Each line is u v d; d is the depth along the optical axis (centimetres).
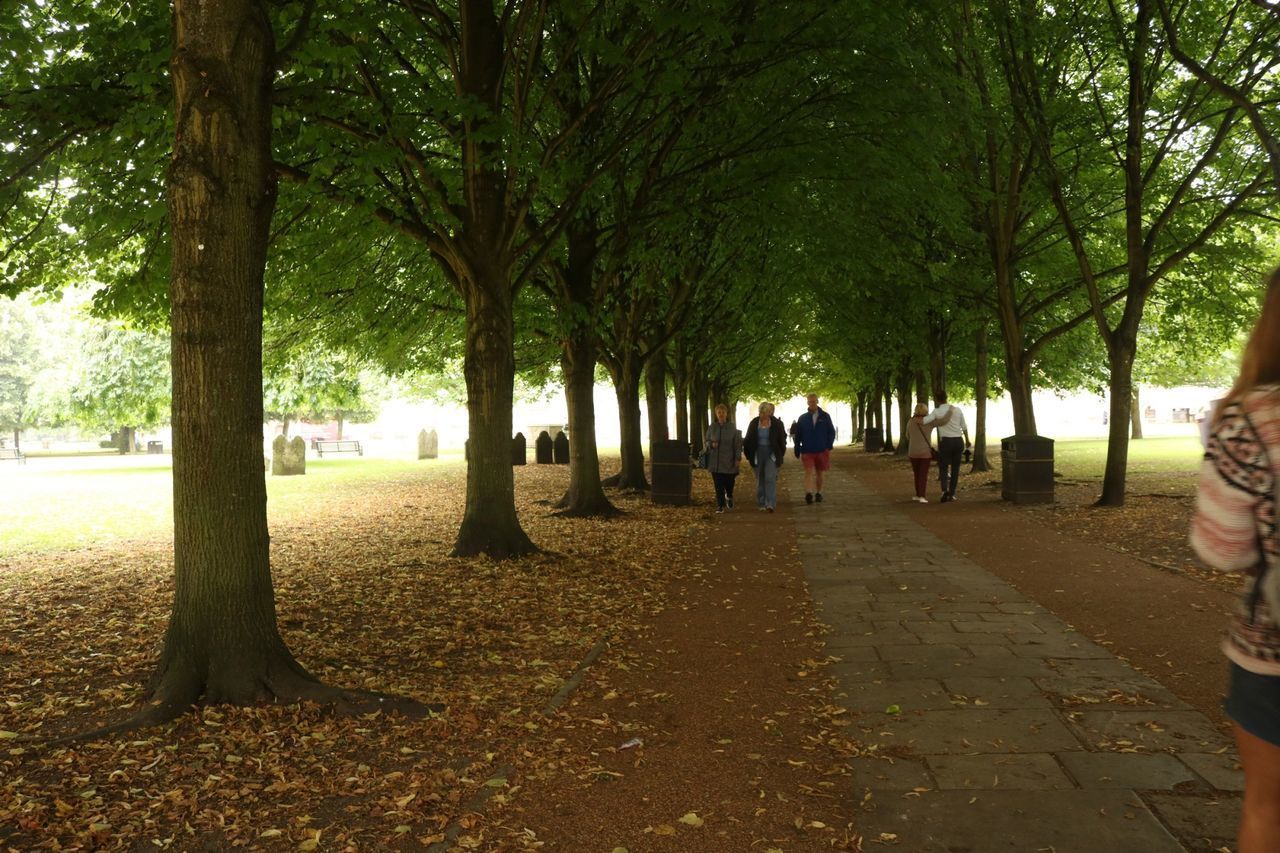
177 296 526
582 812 391
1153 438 4709
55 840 360
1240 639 211
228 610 531
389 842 364
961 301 2170
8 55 883
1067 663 604
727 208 1359
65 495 2222
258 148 532
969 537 1238
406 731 491
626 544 1252
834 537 1285
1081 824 362
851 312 2531
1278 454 198
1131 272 1490
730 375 3994
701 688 578
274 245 1242
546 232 1277
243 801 403
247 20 523
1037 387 3338
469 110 887
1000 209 1878
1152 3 1351
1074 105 1520
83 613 839
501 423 1121
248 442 539
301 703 519
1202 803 378
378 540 1347
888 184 1180
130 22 866
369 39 921
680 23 881
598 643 698
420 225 1090
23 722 516
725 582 957
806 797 402
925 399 3269
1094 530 1251
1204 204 1717
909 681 576
